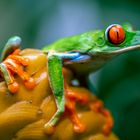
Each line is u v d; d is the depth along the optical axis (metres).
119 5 0.38
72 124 0.27
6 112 0.26
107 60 0.28
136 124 0.36
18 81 0.26
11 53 0.27
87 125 0.27
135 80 0.37
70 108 0.27
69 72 0.27
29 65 0.26
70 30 0.38
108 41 0.27
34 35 0.38
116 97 0.36
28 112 0.26
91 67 0.28
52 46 0.28
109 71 0.37
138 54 0.37
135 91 0.36
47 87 0.26
